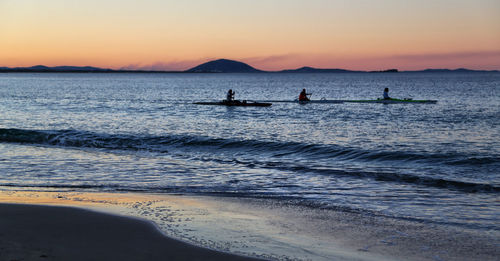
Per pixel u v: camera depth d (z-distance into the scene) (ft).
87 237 23.63
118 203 31.99
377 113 120.67
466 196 35.91
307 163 51.78
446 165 49.55
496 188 38.01
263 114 117.91
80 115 117.08
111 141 67.46
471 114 117.08
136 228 25.41
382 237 25.38
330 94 264.52
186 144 65.10
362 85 437.17
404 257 22.13
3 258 19.93
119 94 255.29
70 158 53.57
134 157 55.06
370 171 45.75
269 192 37.22
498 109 133.08
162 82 586.04
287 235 25.40
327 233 25.99
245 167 48.80
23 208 29.66
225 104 147.13
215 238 24.25
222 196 35.55
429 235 25.80
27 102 175.42
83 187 38.40
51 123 96.89
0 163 49.62
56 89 323.37
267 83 536.42
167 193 36.47
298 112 123.44
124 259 20.45
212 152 59.67
